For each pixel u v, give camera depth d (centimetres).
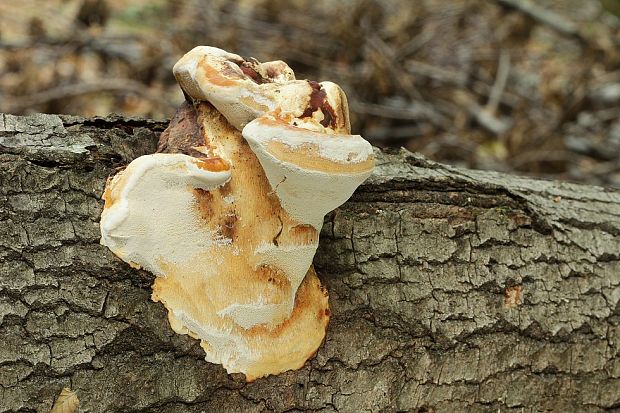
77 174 79
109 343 78
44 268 78
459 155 169
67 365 78
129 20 219
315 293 84
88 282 78
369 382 85
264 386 82
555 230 92
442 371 87
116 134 83
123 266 78
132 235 77
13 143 80
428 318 87
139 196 77
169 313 79
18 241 78
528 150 166
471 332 88
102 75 183
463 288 88
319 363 83
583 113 181
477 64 200
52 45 180
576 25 216
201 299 79
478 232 90
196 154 79
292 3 198
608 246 94
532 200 93
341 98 78
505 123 177
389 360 86
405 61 188
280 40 188
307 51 183
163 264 78
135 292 79
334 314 84
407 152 92
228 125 80
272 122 75
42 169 79
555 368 90
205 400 80
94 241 78
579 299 92
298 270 81
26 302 77
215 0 202
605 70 186
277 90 77
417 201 89
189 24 190
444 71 193
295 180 76
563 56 219
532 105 181
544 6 255
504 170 165
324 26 196
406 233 88
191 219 78
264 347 81
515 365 89
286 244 80
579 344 91
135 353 79
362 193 87
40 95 156
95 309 78
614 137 190
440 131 174
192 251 79
